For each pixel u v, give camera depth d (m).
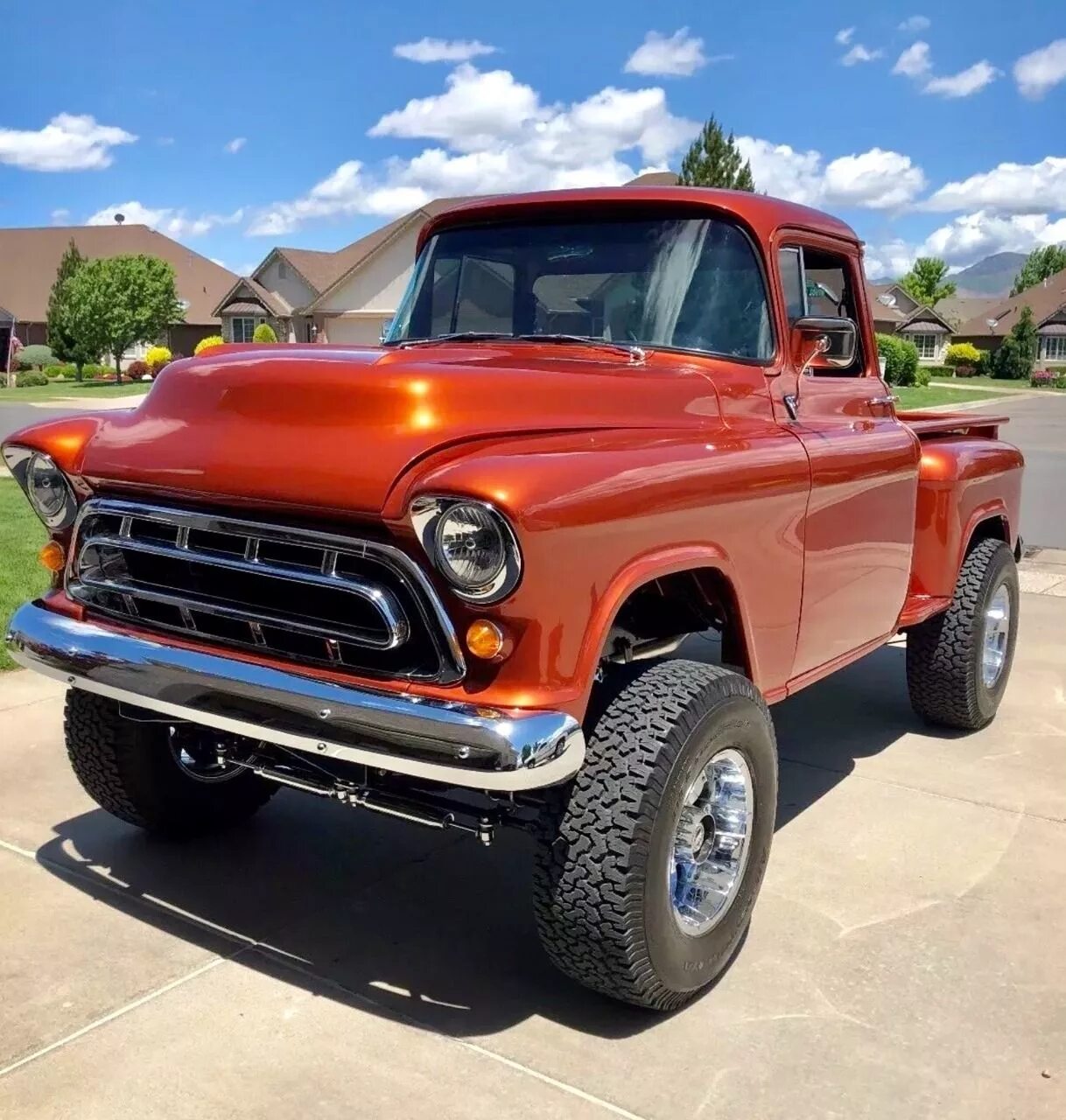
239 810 4.17
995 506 5.34
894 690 6.11
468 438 2.65
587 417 2.99
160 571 3.08
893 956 3.35
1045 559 10.10
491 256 4.03
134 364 51.16
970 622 5.06
